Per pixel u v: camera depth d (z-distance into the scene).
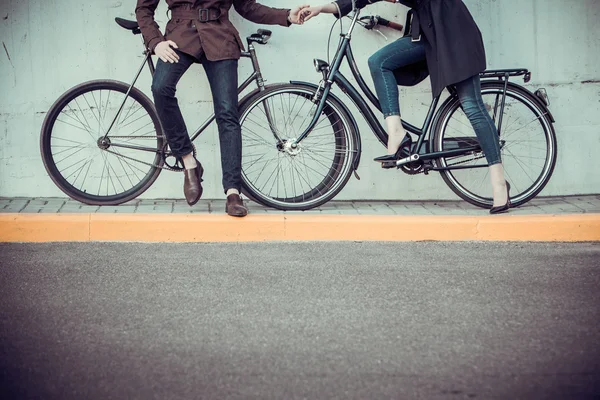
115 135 7.33
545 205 7.11
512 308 4.59
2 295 4.89
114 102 7.36
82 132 7.39
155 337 4.14
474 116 6.62
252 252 5.96
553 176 7.53
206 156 7.45
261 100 6.84
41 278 5.26
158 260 5.71
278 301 4.73
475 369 3.70
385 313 4.50
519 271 5.39
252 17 6.84
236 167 6.50
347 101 7.48
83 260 5.72
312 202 6.92
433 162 6.91
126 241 6.35
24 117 7.43
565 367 3.72
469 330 4.22
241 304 4.67
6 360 3.85
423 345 4.00
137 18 6.60
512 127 7.45
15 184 7.47
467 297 4.80
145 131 7.41
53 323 4.37
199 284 5.09
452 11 6.51
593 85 7.48
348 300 4.74
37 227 6.32
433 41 6.50
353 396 3.41
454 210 6.96
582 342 4.04
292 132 7.36
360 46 7.42
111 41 7.39
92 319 4.43
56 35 7.38
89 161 7.42
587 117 7.50
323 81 6.85
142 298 4.80
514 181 7.50
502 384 3.54
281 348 3.97
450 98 6.80
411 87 7.42
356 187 7.52
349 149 6.91
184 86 7.39
